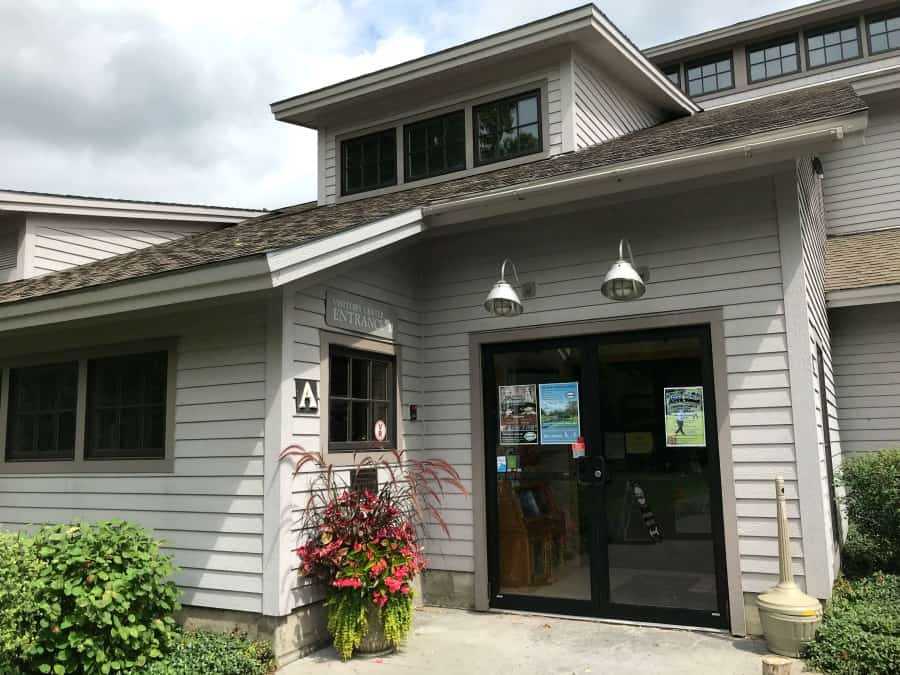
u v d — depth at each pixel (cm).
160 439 577
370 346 600
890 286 798
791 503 504
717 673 439
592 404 593
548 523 602
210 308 552
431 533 648
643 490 564
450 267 670
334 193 936
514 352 638
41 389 677
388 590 491
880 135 1107
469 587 625
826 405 699
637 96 970
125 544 470
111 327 616
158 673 435
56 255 892
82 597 424
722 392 535
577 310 603
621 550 567
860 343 894
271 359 512
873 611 491
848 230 1119
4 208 833
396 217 572
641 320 573
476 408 641
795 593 469
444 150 857
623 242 572
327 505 529
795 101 788
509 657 485
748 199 542
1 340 707
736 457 525
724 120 734
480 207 582
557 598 591
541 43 779
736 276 541
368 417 601
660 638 515
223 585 514
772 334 523
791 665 432
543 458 611
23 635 424
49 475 639
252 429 516
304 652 502
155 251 790
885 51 1260
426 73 841
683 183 537
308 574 498
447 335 665
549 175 569
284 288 505
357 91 888
